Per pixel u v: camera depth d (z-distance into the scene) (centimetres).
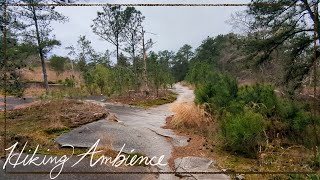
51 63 2655
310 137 584
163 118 861
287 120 623
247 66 1265
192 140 601
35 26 1772
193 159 474
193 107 745
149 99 1378
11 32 1335
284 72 1202
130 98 1381
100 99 1344
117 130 647
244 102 662
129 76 1562
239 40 1224
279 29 1152
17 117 789
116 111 991
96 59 2814
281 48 1223
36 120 734
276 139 588
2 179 389
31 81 2036
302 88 1148
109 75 1588
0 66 966
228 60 1429
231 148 546
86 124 701
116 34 2567
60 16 1831
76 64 3028
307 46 1129
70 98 1201
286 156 507
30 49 1673
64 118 741
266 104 653
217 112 697
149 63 1627
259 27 1176
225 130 562
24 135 568
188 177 410
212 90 784
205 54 4712
